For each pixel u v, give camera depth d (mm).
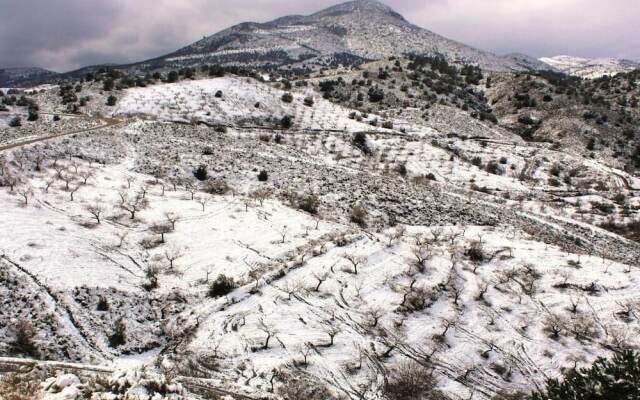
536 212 67438
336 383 25672
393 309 32875
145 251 36844
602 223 67688
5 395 16078
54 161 50500
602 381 15570
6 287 27641
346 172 68625
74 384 16719
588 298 35562
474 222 52875
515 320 33312
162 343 27641
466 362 29141
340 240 40875
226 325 29312
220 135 81875
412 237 44781
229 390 22391
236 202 48688
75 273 30281
